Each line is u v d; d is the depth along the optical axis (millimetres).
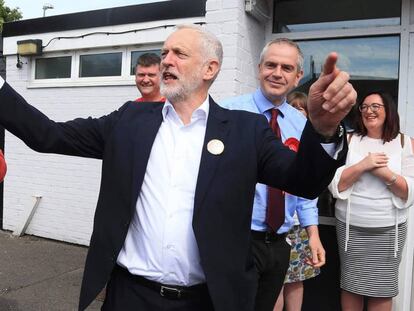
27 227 5551
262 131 1582
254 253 2197
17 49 5371
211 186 1474
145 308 1543
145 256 1541
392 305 3162
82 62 5160
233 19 3525
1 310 3469
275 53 2254
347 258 2895
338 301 3383
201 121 1603
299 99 3004
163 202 1524
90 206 5121
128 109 1706
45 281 4113
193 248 1502
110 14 4762
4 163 2055
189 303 1532
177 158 1554
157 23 4457
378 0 3479
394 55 3447
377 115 2879
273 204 2191
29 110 1530
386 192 2787
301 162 1328
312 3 3699
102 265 1533
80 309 1527
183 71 1582
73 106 5156
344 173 2809
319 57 3688
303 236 2887
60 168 5301
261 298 2281
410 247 3234
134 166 1540
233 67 3529
